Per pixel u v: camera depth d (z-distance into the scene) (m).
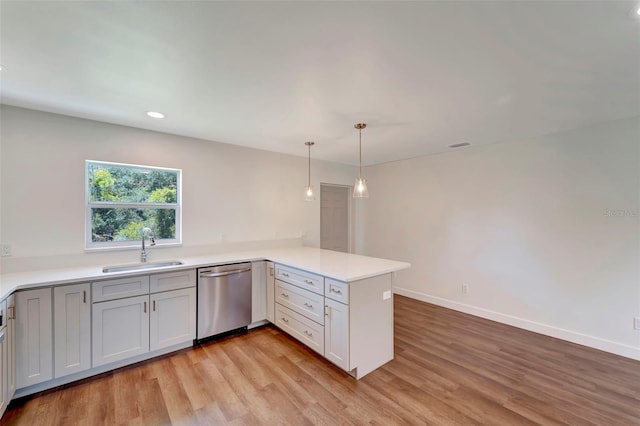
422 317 3.66
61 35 1.42
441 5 1.20
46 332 2.08
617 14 1.25
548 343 2.92
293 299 2.86
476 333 3.17
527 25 1.33
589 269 2.85
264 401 2.01
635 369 2.42
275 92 2.08
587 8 1.22
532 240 3.23
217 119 2.68
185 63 1.69
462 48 1.52
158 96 2.17
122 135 2.88
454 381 2.26
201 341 2.96
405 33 1.39
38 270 2.47
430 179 4.26
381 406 1.96
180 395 2.08
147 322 2.54
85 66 1.72
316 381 2.25
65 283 2.15
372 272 2.37
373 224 5.14
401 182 4.66
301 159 4.38
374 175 5.12
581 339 2.88
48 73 1.81
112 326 2.37
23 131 2.42
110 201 2.89
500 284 3.49
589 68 1.73
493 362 2.54
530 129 2.95
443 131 3.03
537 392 2.11
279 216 4.11
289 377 2.31
